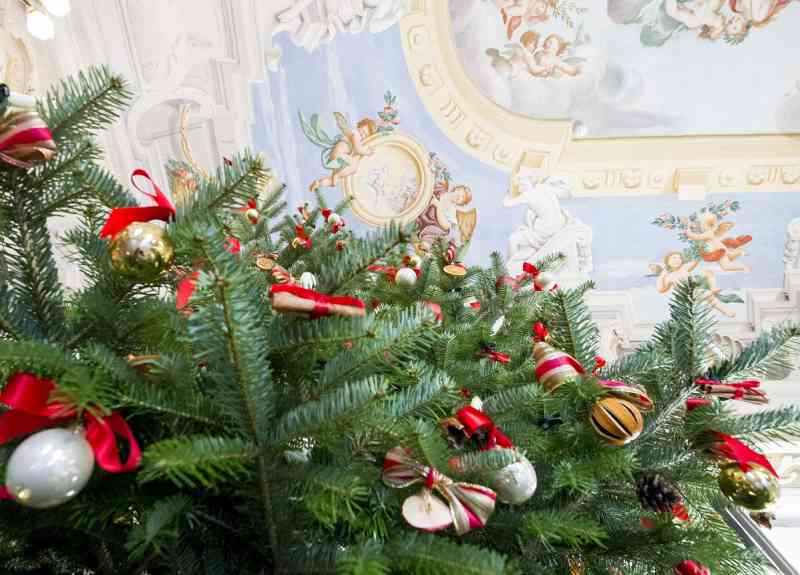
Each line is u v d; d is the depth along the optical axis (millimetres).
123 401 385
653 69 3684
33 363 364
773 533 2221
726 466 556
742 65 3629
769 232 3832
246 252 704
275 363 521
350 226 3881
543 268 1365
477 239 3990
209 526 510
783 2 3428
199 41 2734
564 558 596
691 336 617
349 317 483
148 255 429
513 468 490
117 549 494
